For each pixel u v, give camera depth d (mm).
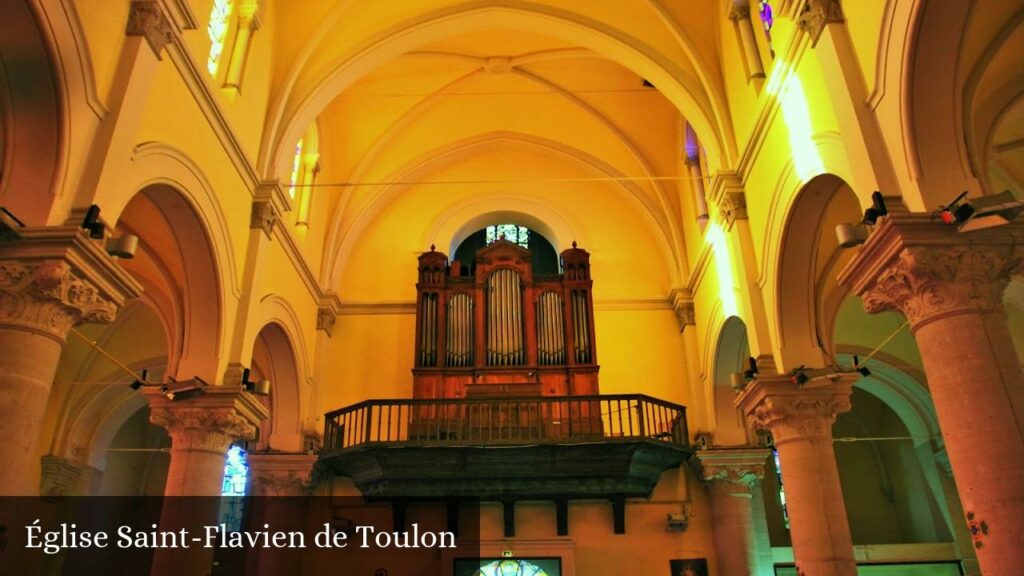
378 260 16812
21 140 6570
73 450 14719
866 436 19219
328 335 15695
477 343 15062
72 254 6105
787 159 9648
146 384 9508
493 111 16953
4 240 6020
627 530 14328
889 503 18562
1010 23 7266
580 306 15523
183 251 9812
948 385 6027
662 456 13453
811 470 9500
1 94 6551
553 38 14555
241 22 11164
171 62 8586
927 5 6508
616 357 15945
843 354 15453
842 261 11328
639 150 16453
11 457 5652
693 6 12453
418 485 13156
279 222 12125
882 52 7180
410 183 16812
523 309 15477
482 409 13898
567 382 14719
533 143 17469
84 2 6883
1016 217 6074
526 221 17812
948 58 6723
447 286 15805
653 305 16422
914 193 6738
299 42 12336
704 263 14422
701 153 15117
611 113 16328
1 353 5863
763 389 9883
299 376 14016
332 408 15320
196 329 10047
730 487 13891
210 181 9719
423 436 14016
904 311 6562
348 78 12883
